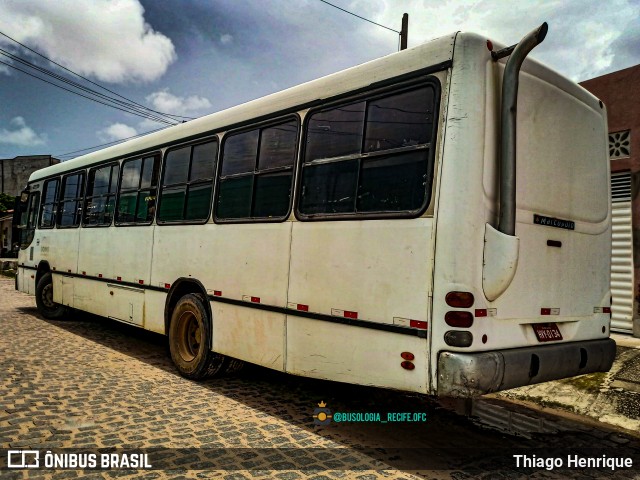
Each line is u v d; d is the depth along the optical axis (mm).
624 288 7715
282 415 4660
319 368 4141
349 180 4086
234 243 5168
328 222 4176
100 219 7922
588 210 4445
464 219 3373
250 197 5074
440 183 3457
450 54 3555
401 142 3756
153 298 6434
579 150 4406
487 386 3314
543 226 3938
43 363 6219
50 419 4289
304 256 4355
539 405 5461
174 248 6098
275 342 4582
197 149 5949
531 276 3801
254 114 5152
